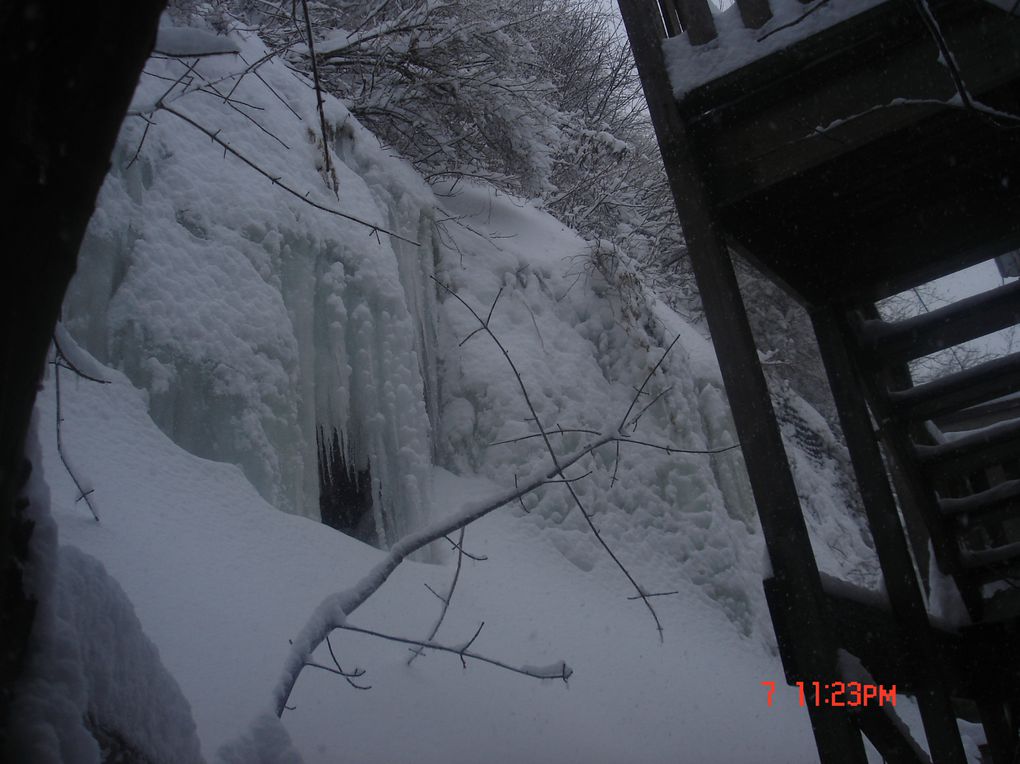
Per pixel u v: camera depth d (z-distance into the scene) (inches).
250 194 246.4
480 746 167.5
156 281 213.9
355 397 262.8
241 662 147.0
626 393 364.5
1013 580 177.5
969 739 281.4
